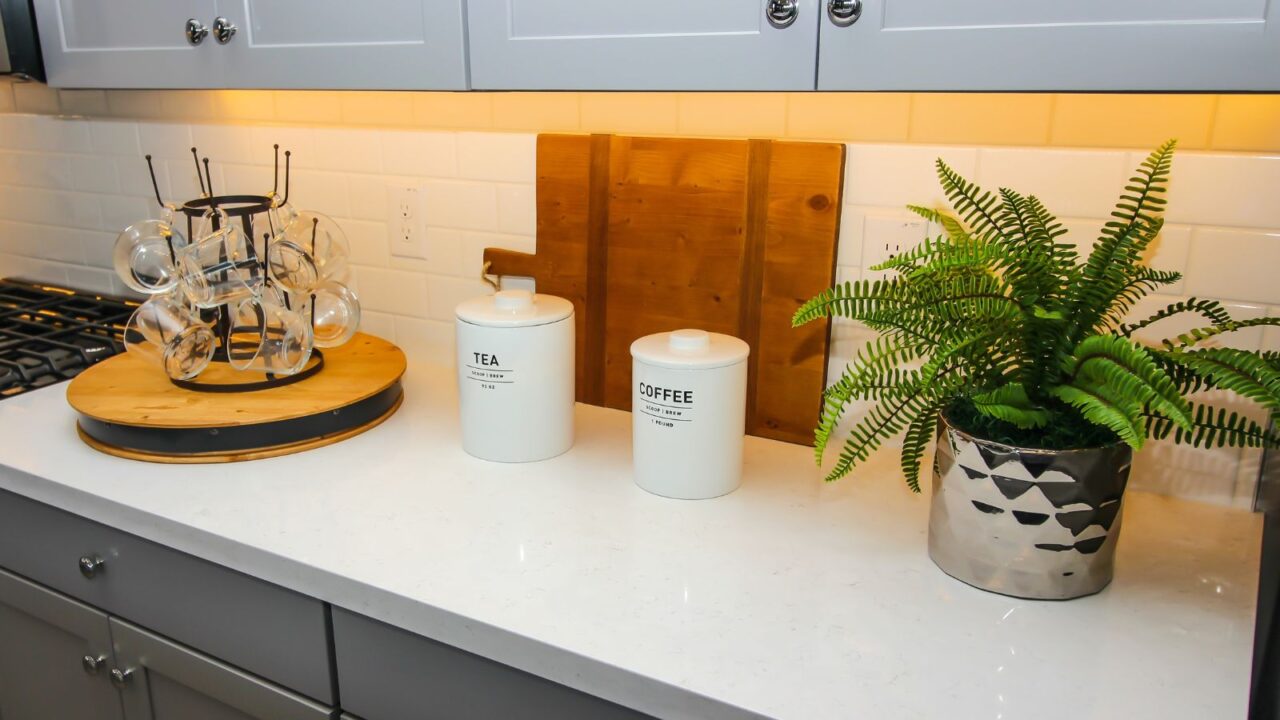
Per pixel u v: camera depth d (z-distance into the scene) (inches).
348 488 47.4
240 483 47.9
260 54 51.3
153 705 50.2
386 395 56.1
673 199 53.9
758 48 38.8
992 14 34.4
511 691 37.5
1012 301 37.0
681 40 40.3
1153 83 32.5
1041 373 37.6
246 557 42.3
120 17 55.6
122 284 80.0
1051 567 37.3
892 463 51.2
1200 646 35.2
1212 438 37.2
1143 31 32.3
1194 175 42.9
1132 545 42.3
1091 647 35.1
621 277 56.7
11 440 52.8
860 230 50.4
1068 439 36.5
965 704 32.0
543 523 44.1
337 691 42.7
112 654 50.4
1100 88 33.4
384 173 64.9
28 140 81.4
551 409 50.5
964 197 40.6
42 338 66.5
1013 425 37.4
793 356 52.6
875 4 36.1
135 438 49.9
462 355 50.0
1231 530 43.6
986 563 38.1
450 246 63.6
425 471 49.5
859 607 37.5
